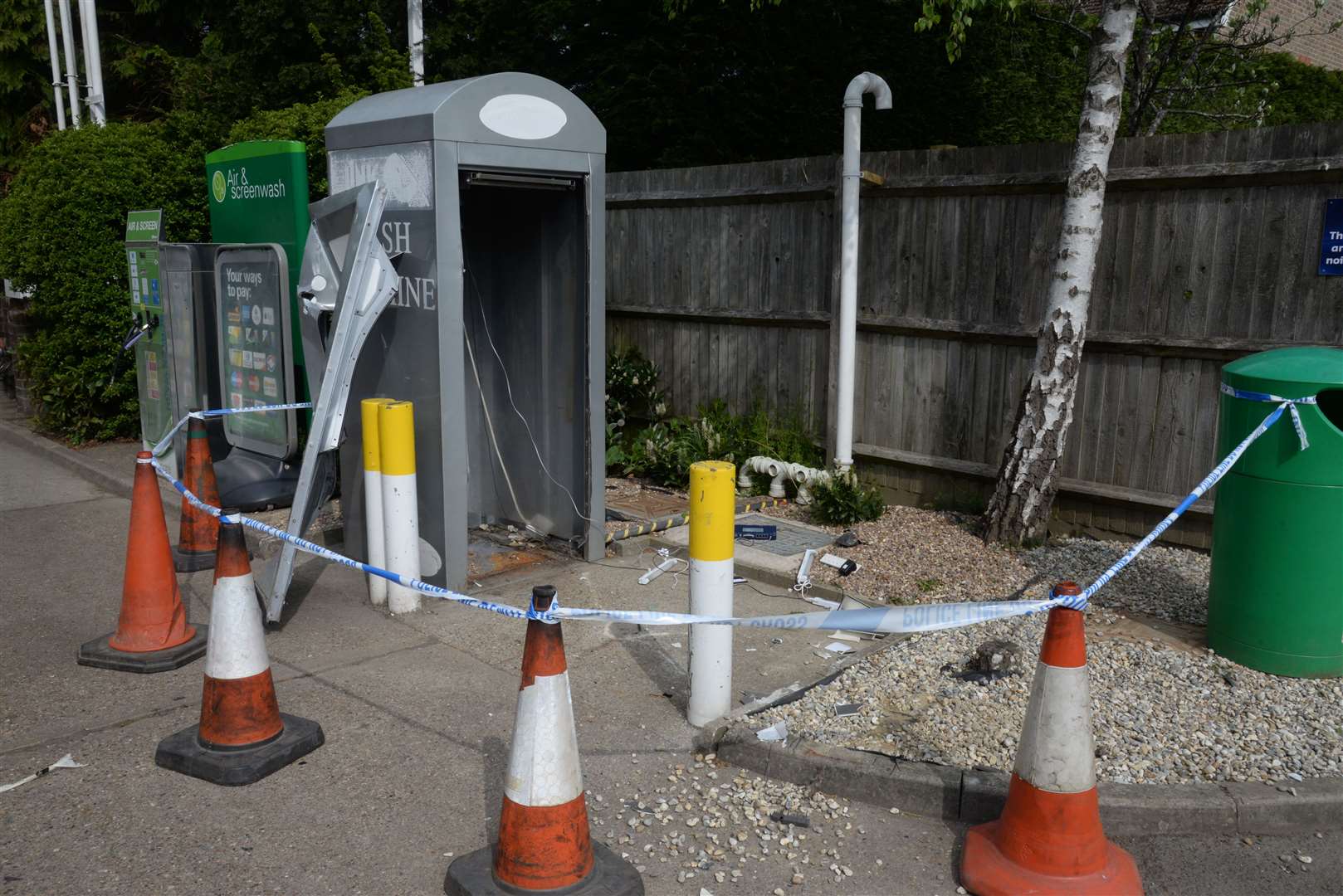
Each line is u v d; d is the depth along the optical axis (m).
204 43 15.05
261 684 3.84
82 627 5.26
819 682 4.52
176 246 7.27
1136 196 5.89
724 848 3.40
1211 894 3.17
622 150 11.52
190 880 3.14
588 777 3.81
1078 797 3.04
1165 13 9.45
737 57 10.62
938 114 11.26
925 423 6.97
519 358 6.55
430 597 5.59
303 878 3.17
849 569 5.78
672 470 7.88
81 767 3.81
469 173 5.42
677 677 4.66
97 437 9.72
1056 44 11.87
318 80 13.20
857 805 3.67
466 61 13.46
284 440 7.13
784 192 7.35
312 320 5.74
